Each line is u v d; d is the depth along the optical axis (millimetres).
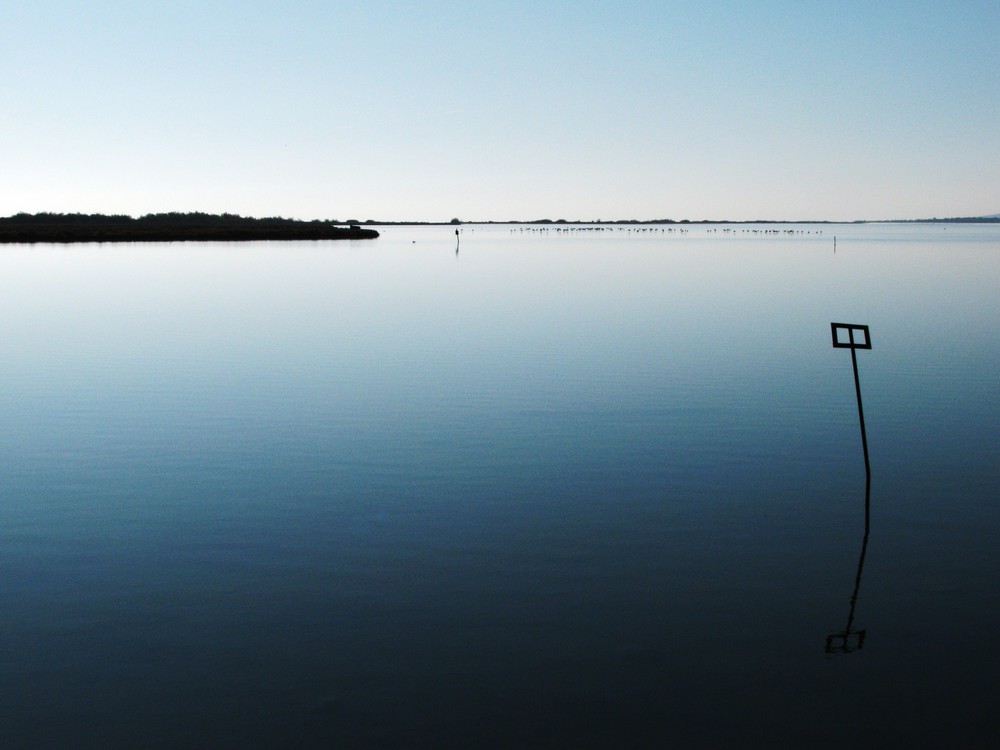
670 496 13789
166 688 8297
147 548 11734
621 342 30375
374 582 10602
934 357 26688
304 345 30000
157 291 51062
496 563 11164
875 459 15703
